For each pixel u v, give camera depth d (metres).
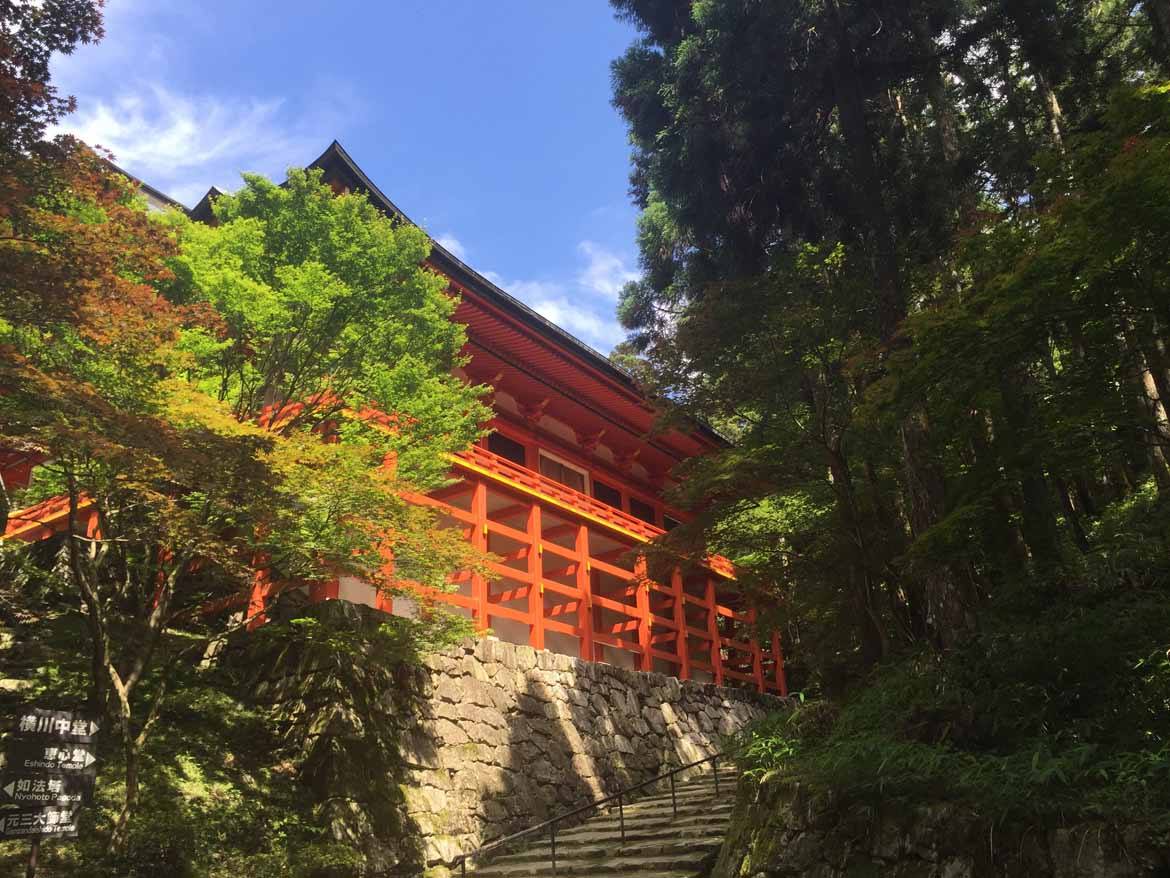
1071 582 11.88
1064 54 19.52
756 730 13.16
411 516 15.13
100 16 11.36
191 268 14.95
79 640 16.23
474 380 26.67
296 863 12.95
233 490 12.43
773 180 22.81
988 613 12.17
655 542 19.89
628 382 27.94
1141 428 10.66
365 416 18.08
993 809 8.31
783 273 16.81
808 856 9.80
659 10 24.86
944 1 20.31
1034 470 11.03
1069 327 9.90
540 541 24.44
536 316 24.86
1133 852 7.24
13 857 10.76
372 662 16.94
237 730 15.47
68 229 11.25
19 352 11.53
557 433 30.20
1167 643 9.52
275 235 16.64
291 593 18.84
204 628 18.77
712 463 18.73
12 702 13.77
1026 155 19.83
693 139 22.14
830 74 20.78
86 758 9.27
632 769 22.58
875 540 16.05
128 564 16.94
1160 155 8.23
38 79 11.44
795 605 19.19
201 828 12.64
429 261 21.89
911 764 9.18
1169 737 8.59
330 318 16.28
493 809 17.66
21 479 20.83
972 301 10.01
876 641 15.02
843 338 16.14
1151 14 18.89
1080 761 8.05
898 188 20.52
